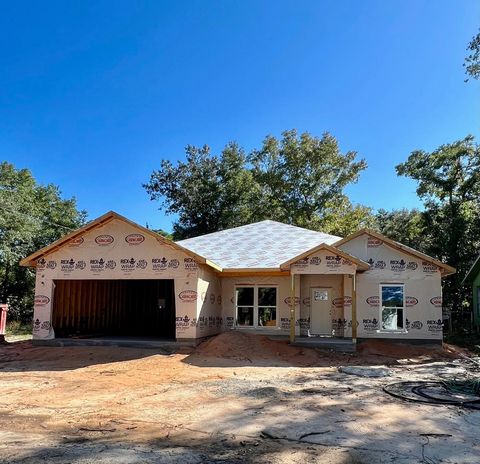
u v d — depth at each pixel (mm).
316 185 42312
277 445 5922
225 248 20359
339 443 5992
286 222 42188
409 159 32125
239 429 6684
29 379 11211
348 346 15602
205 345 15562
